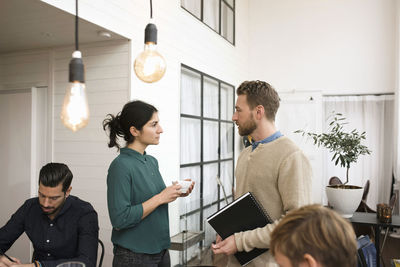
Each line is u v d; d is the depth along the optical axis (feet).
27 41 10.20
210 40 16.44
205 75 15.89
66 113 3.36
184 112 14.06
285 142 4.97
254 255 4.91
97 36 9.82
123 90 10.18
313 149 20.31
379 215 9.57
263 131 5.24
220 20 17.92
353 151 10.74
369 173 19.52
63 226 5.82
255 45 22.04
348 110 20.13
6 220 11.16
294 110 20.93
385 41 19.36
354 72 19.93
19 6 7.57
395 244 16.02
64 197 5.62
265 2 21.91
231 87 19.45
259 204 4.99
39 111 11.03
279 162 4.86
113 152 10.10
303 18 21.04
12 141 11.19
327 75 20.47
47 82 10.85
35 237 5.90
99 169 10.25
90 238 5.77
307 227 2.50
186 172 14.28
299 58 21.07
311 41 20.84
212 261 13.16
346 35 20.13
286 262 2.60
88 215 5.88
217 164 17.42
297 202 4.53
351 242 2.46
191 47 14.46
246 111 5.24
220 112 17.81
